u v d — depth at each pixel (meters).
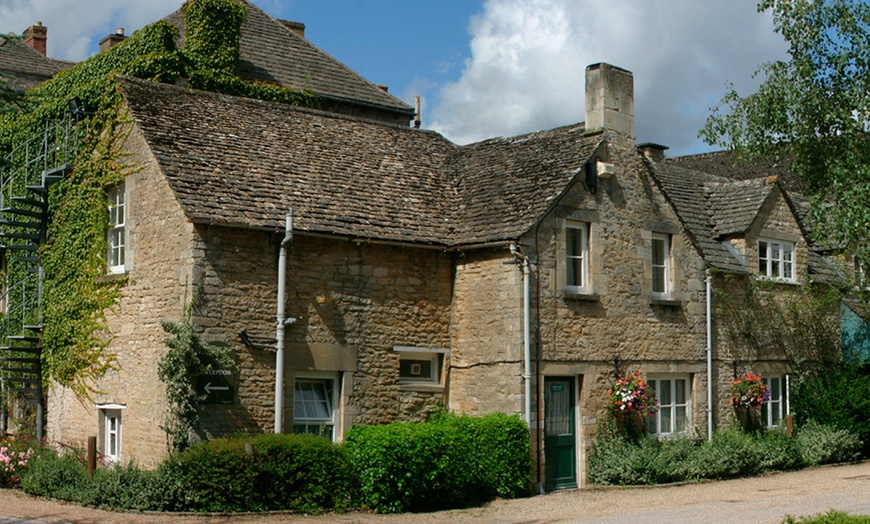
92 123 18.72
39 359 19.84
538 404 17.67
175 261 16.11
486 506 16.09
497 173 20.33
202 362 15.59
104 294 17.92
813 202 22.16
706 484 18.75
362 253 17.75
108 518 13.62
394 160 20.72
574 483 18.47
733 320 21.77
